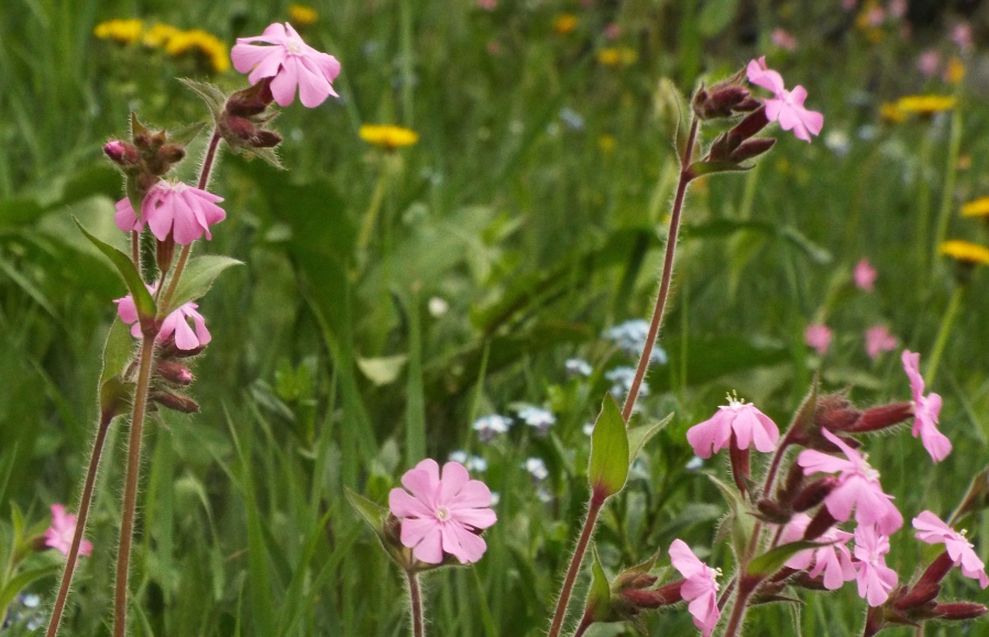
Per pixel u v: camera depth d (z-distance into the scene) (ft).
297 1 7.61
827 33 11.08
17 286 4.09
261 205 4.47
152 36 5.51
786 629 3.19
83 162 5.07
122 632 2.82
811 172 7.64
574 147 7.64
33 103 5.63
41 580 3.32
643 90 8.27
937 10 11.54
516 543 3.29
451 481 2.81
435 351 4.39
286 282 4.24
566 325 3.83
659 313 2.95
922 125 6.74
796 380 3.74
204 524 3.50
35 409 3.45
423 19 8.54
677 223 2.94
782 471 2.90
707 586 2.82
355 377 3.94
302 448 3.43
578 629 2.89
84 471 3.27
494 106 7.68
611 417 2.87
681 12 8.66
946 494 3.65
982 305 5.66
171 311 2.81
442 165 6.02
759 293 5.41
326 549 3.23
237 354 3.99
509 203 6.11
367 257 4.71
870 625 2.89
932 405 2.78
